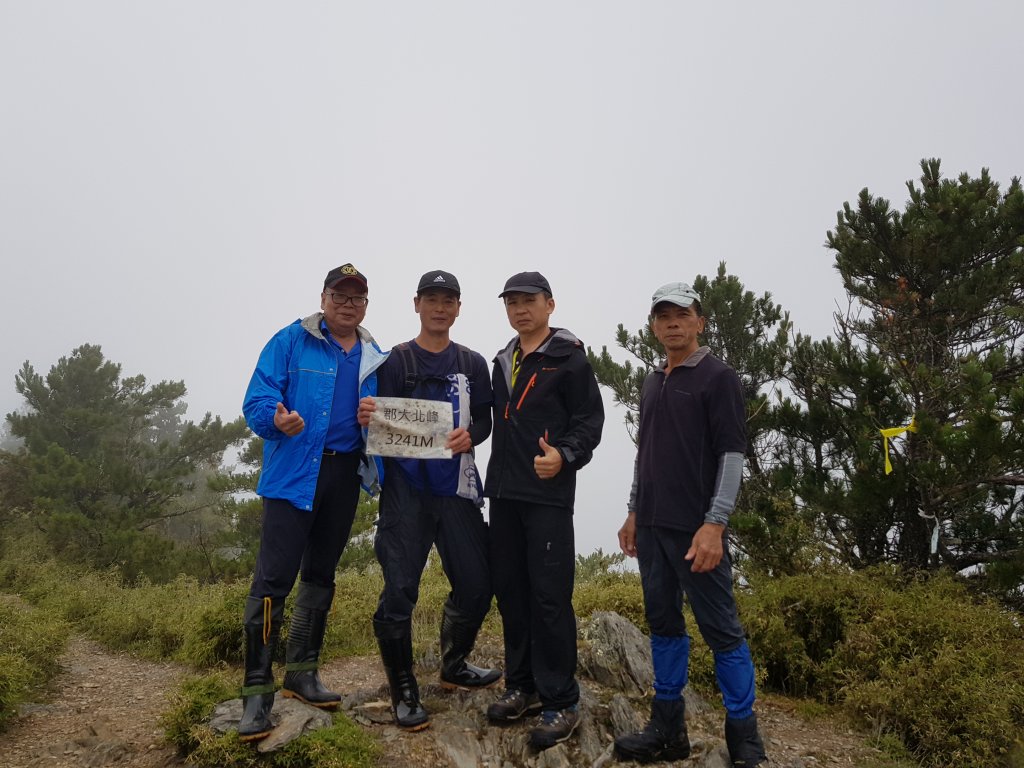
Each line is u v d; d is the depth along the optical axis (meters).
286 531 3.17
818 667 4.77
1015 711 3.94
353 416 3.42
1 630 5.08
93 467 17.75
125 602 7.56
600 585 6.35
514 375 3.56
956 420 6.91
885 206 7.91
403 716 3.32
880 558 7.18
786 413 7.89
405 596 3.31
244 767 2.96
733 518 6.64
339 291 3.39
